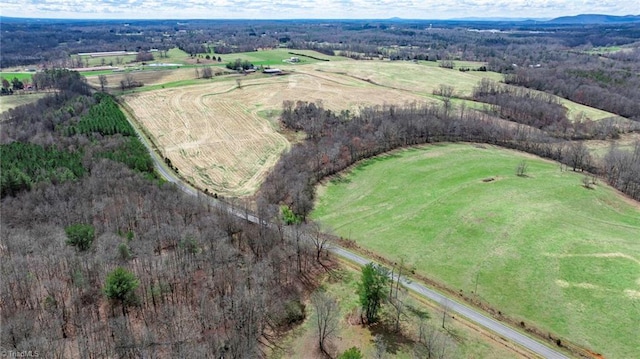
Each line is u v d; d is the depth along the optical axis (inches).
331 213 4704.7
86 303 3024.1
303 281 3417.8
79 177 5059.1
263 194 5036.9
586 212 4399.6
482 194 4768.7
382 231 4227.4
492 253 3681.1
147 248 3484.3
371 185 5310.0
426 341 2741.1
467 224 4124.0
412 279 3472.0
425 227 4205.2
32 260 3316.9
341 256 3804.1
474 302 3186.5
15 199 4559.5
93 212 4160.9
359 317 3014.3
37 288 3129.9
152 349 2635.3
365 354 2694.4
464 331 2871.6
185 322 2876.5
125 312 2947.8
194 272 3368.6
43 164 5241.1
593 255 3496.6
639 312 2915.8
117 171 5113.2
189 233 3614.7
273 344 2822.3
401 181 5334.6
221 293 3088.1
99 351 2625.5
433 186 5132.9
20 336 2586.1
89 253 3420.3
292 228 3887.8
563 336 2827.3
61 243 3506.4
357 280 3440.0
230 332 2773.1
